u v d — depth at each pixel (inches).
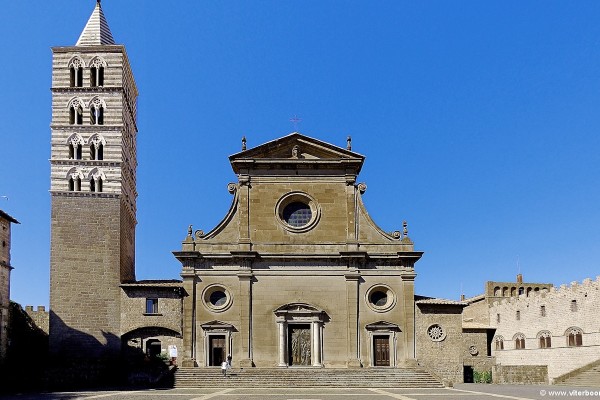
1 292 2490.2
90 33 2810.0
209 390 2126.0
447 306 2551.7
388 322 2524.6
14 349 2672.2
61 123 2677.2
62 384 2287.2
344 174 2669.8
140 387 2279.8
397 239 2610.7
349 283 2551.7
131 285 2541.8
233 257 2559.1
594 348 2677.2
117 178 2642.7
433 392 2009.1
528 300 3198.8
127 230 2802.7
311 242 2600.9
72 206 2605.8
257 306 2534.5
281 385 2290.8
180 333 2519.7
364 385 2303.2
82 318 2519.7
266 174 2662.4
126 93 2815.0
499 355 3447.3
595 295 2689.5
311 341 2508.6
